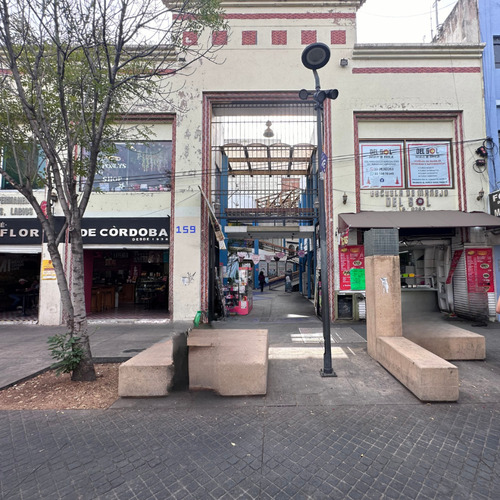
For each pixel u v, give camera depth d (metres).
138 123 10.48
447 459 2.97
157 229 10.25
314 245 11.71
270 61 10.39
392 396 4.39
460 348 5.94
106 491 2.60
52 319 9.96
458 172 10.10
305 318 10.57
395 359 5.01
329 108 10.20
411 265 11.95
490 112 10.12
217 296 10.91
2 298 12.45
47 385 4.98
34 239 10.12
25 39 5.12
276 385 4.82
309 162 13.37
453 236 10.28
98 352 6.84
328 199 10.04
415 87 10.20
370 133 10.37
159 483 2.69
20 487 2.66
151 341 7.81
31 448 3.23
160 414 3.95
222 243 9.92
